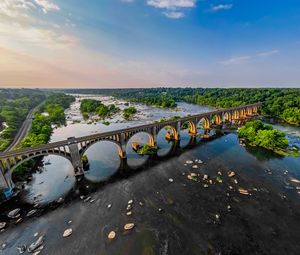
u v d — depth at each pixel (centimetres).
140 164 6088
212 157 6525
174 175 5300
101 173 5512
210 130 10375
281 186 4575
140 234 3216
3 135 8719
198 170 5559
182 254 2830
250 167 5669
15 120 11519
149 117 15238
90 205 4056
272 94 19400
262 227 3306
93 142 5566
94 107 19562
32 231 3372
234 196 4225
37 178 5272
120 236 3184
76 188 4747
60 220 3625
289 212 3666
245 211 3722
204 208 3847
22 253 2938
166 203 4044
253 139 7912
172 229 3309
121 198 4275
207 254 2822
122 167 5891
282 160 6147
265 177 5031
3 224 3528
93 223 3516
